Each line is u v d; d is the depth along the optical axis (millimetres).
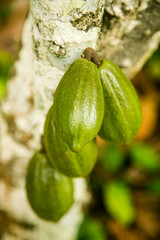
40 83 825
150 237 1704
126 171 1778
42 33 746
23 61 944
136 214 1757
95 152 791
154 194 1782
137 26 851
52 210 877
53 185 856
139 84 2070
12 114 1046
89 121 671
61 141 762
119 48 893
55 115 685
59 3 711
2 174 1166
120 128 772
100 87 694
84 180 1153
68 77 689
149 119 1994
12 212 1225
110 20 833
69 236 1334
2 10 2291
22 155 1100
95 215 1726
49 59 774
